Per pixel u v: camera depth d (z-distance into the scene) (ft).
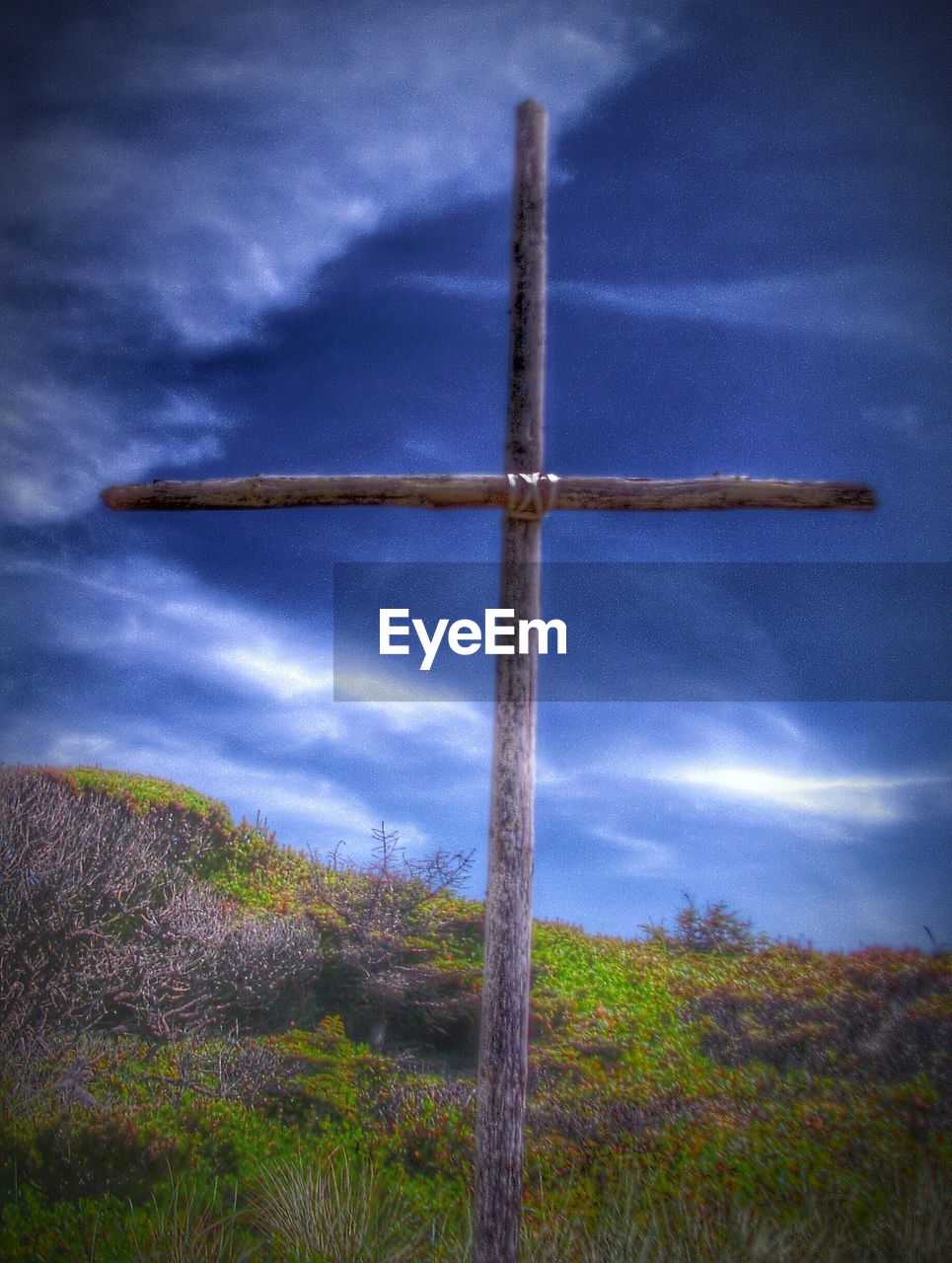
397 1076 27.43
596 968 34.22
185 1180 22.03
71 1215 20.45
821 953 34.58
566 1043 29.63
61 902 28.63
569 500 15.69
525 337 16.38
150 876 31.86
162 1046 26.96
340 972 31.73
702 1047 29.12
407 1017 31.01
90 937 28.86
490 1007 15.24
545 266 16.61
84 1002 27.50
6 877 28.58
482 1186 14.92
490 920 15.38
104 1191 21.30
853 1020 29.01
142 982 28.22
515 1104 15.08
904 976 31.27
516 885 15.37
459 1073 28.68
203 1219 20.39
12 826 30.50
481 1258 14.75
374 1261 20.02
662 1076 27.53
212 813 36.47
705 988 32.22
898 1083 26.27
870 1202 21.52
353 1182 22.58
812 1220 21.04
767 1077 27.25
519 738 15.51
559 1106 25.93
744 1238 20.24
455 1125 24.77
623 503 15.78
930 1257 19.85
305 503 15.93
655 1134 24.26
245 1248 19.95
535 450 16.22
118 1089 24.99
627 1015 30.96
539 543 16.03
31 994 26.48
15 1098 23.56
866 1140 23.58
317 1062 27.76
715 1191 21.98
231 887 34.35
